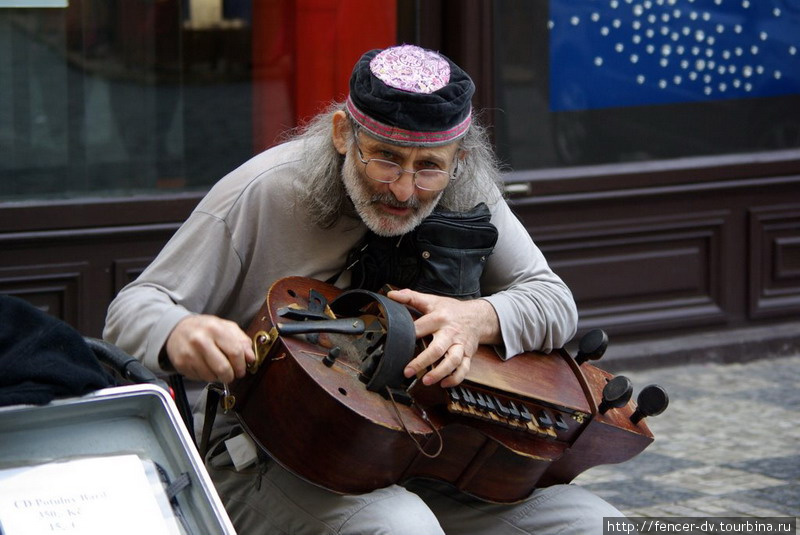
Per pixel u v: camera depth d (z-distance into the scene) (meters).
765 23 5.44
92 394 1.72
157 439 1.75
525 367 2.43
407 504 2.15
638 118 5.31
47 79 4.38
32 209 4.27
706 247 5.41
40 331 1.75
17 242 4.25
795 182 5.51
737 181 5.41
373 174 2.25
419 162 2.26
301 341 2.14
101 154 4.50
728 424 4.59
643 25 5.25
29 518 1.56
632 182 5.23
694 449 4.30
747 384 5.11
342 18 4.75
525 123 5.11
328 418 2.05
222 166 4.69
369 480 2.14
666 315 5.35
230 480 2.34
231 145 4.70
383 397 2.13
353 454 2.07
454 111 2.23
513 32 5.02
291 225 2.36
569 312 2.53
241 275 2.37
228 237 2.32
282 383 2.09
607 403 2.41
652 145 5.35
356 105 2.25
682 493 3.86
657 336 5.35
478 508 2.42
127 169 4.55
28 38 4.33
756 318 5.52
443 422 2.19
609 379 2.60
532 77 5.09
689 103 5.38
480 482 2.32
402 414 2.11
